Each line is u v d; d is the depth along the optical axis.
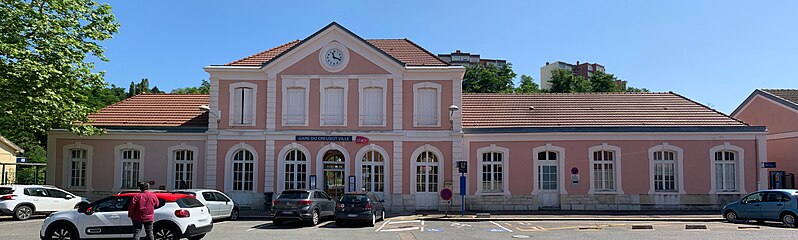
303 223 20.75
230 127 26.23
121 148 26.98
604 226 19.81
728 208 22.09
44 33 22.53
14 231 17.23
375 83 26.12
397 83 26.09
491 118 27.94
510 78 65.19
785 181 28.89
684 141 26.36
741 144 26.25
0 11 21.20
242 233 17.25
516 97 30.78
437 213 24.78
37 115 22.86
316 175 25.89
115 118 27.98
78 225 14.04
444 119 26.05
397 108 26.03
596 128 26.34
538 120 27.62
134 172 27.02
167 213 13.97
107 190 26.83
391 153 26.00
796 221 19.73
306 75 26.27
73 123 24.95
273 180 25.92
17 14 21.83
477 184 26.42
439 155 26.03
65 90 23.70
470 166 26.58
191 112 28.88
